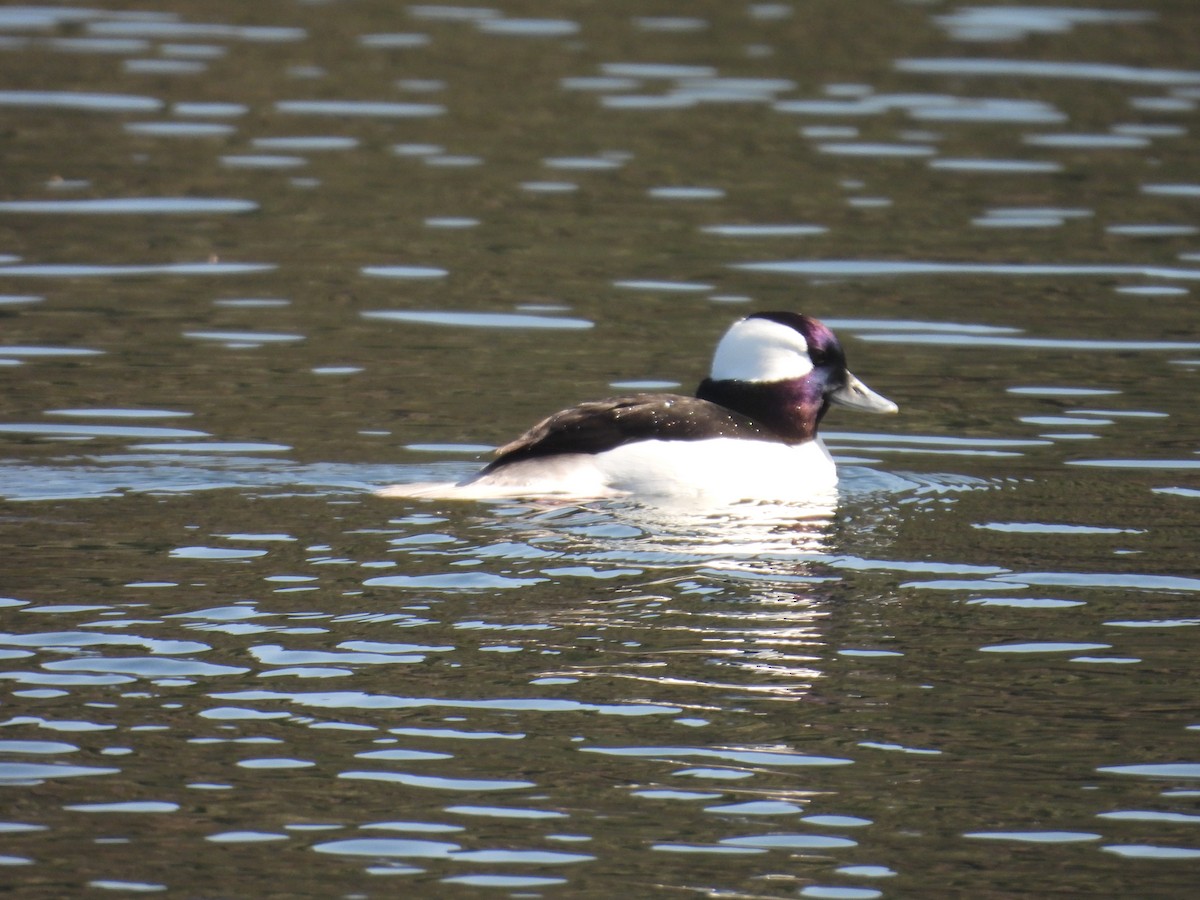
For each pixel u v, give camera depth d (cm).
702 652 1014
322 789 855
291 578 1115
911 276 1975
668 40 3028
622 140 2488
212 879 780
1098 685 980
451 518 1239
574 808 842
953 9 3266
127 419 1478
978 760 895
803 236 2117
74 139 2442
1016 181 2333
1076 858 809
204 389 1570
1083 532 1239
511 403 1558
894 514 1277
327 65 2845
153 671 976
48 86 2688
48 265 1953
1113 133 2527
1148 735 922
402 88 2723
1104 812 848
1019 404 1573
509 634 1034
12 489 1288
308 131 2508
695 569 1148
